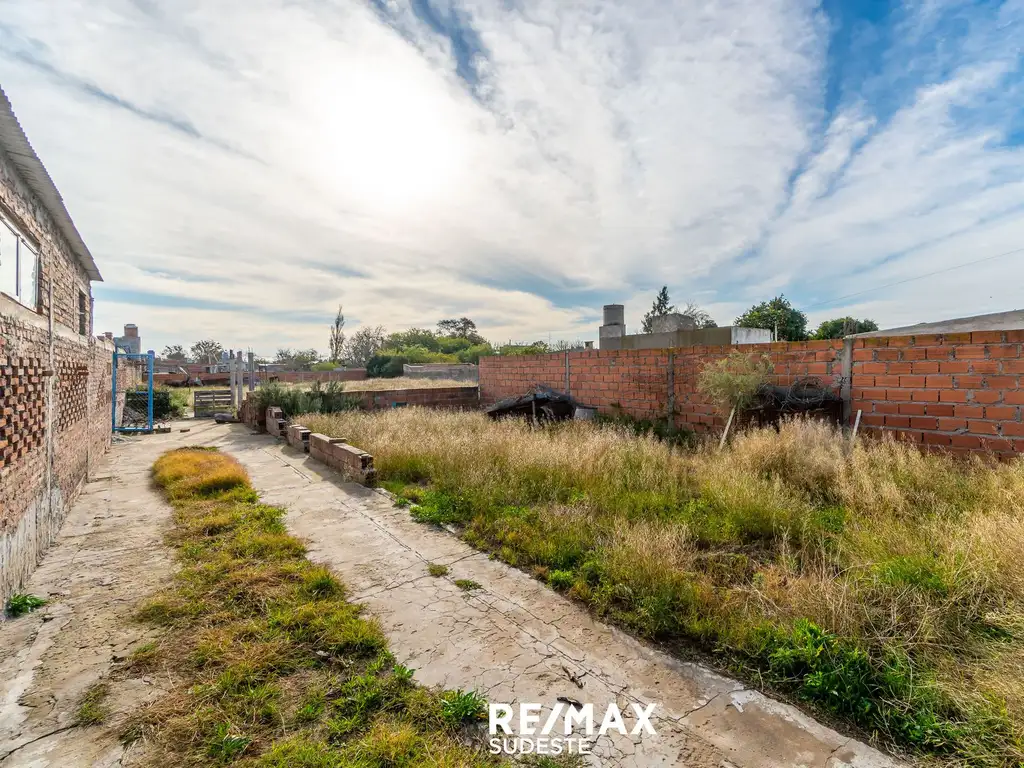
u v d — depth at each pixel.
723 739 1.85
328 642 2.48
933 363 5.35
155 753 1.80
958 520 3.43
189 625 2.70
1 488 2.86
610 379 9.65
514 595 3.03
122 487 6.05
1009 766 1.63
